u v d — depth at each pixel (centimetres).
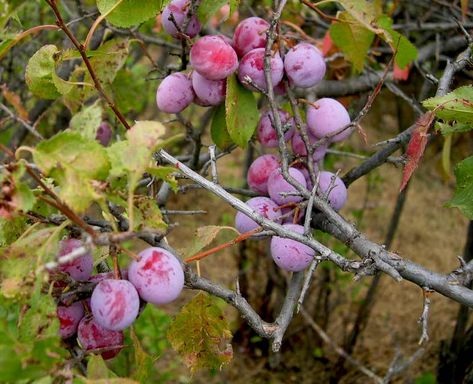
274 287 86
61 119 65
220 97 35
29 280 25
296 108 35
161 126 24
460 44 62
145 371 29
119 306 25
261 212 34
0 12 28
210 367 31
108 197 24
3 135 68
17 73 65
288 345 84
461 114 32
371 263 28
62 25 29
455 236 108
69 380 23
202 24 36
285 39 36
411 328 87
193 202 117
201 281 29
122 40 39
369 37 41
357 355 82
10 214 23
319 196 32
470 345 60
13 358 22
